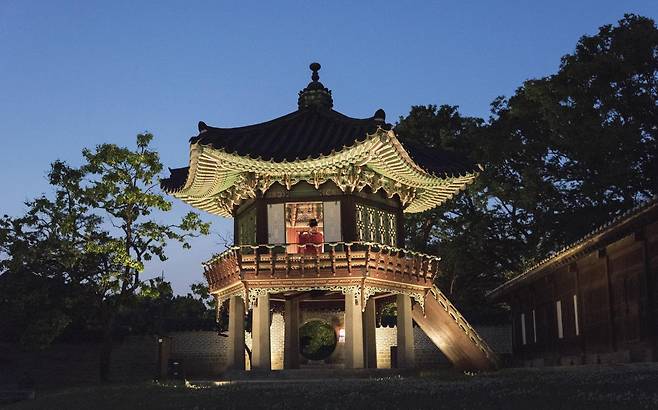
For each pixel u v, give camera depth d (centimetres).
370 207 2902
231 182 3000
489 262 5044
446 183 3022
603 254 2762
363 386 2086
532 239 4888
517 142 4781
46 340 3619
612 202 4416
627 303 2597
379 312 3541
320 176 2812
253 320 2748
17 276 3725
